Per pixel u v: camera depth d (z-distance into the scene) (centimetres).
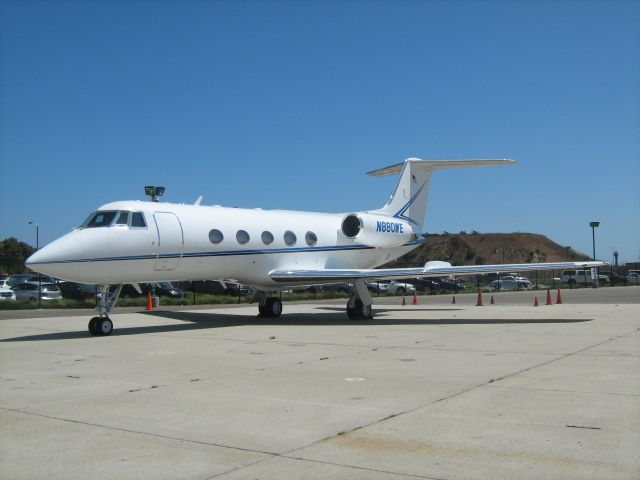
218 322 1980
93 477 502
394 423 650
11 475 509
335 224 2262
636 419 655
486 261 11700
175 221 1733
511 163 2194
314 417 680
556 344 1291
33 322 2034
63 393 832
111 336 1575
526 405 722
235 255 1883
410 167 2414
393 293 4950
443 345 1304
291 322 1959
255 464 528
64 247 1517
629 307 2569
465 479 487
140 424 661
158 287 3856
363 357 1138
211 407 736
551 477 488
